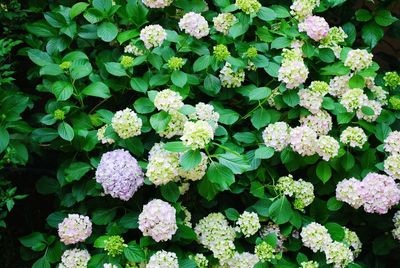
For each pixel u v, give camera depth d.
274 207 2.53
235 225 2.58
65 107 2.59
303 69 2.58
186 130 2.35
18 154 2.52
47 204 2.90
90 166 2.57
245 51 2.74
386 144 2.62
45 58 2.73
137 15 2.77
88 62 2.66
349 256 2.47
